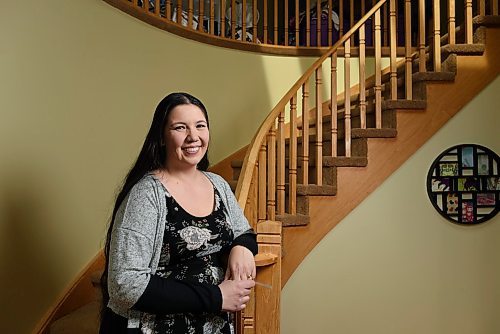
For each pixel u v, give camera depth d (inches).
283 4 194.7
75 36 123.8
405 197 129.8
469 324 128.6
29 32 113.2
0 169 104.9
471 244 129.8
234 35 164.6
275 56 172.1
